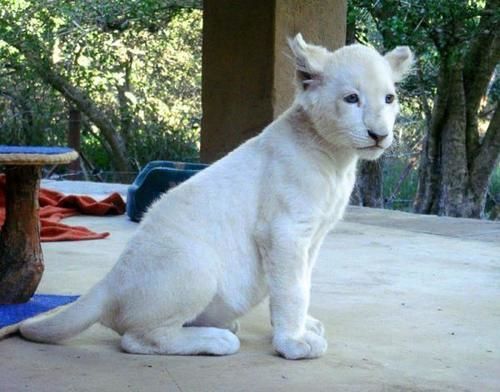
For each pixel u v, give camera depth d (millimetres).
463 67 6285
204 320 1588
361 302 2035
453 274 2410
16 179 1865
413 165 8180
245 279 1552
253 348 1612
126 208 3549
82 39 7238
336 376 1464
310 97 1505
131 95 7473
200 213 1541
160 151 7762
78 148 6910
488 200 7930
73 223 3305
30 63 7215
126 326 1548
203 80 3729
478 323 1861
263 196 1539
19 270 1872
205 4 3688
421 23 5590
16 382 1405
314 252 1604
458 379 1474
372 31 6801
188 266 1499
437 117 6426
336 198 1565
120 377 1432
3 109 7535
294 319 1552
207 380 1423
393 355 1604
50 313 1732
